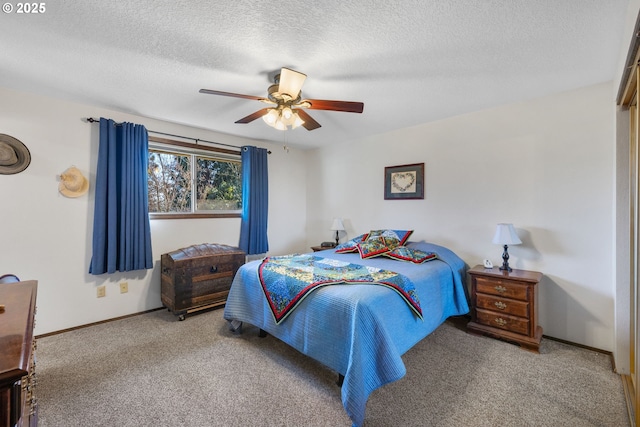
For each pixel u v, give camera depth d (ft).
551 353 7.53
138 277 10.42
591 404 5.53
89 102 8.99
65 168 8.87
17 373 2.19
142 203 9.99
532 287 7.68
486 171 9.60
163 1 4.58
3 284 4.71
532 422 5.08
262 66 6.68
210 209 12.50
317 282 6.73
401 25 5.18
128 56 6.27
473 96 8.50
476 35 5.49
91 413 5.32
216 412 5.38
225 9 4.77
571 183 8.07
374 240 10.61
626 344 6.50
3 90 7.90
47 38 5.60
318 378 6.48
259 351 7.70
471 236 9.98
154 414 5.32
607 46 5.85
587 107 7.80
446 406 5.50
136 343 8.13
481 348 7.79
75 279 9.11
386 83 7.59
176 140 11.21
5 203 8.00
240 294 8.55
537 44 5.80
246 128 11.83
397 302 6.32
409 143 11.63
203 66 6.70
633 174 6.34
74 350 7.70
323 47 5.90
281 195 15.01
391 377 5.26
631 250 6.40
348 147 13.96
